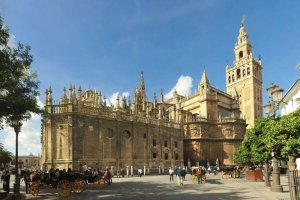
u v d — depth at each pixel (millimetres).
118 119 72375
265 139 26297
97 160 66438
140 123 78000
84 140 64750
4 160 80688
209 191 33812
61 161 62250
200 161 99000
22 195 31578
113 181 51312
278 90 29844
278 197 26531
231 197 27844
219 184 43781
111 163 69500
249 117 133750
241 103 137625
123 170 67438
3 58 22516
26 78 25312
